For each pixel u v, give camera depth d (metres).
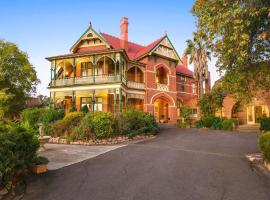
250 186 6.55
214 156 10.88
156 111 33.78
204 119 26.67
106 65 28.45
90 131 16.42
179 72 36.78
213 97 27.17
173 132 22.61
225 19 8.19
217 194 6.00
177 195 5.97
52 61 28.38
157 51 31.62
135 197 5.89
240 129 24.52
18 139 7.11
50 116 20.08
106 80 25.56
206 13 9.28
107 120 16.98
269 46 8.73
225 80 10.60
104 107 28.33
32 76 32.47
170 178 7.40
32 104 40.44
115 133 17.55
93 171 8.44
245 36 7.34
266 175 7.58
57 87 27.69
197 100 31.98
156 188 6.50
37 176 7.86
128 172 8.18
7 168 6.24
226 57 9.44
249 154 11.23
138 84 29.45
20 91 32.16
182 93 37.31
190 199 5.70
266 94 21.31
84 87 26.34
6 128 7.23
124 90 26.64
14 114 32.50
